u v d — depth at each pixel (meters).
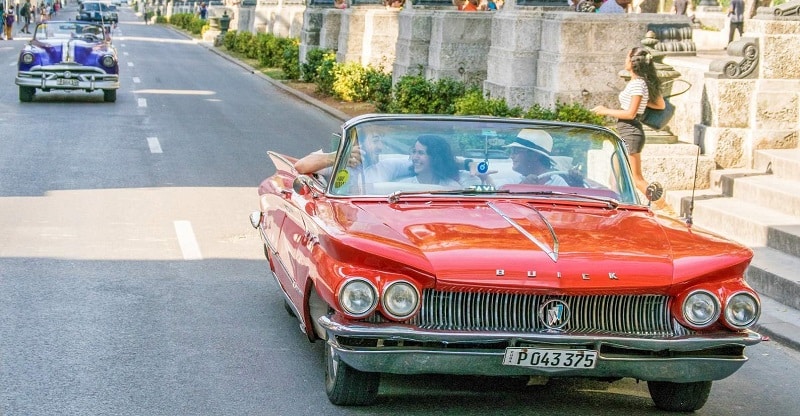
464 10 24.64
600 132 7.56
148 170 16.22
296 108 27.47
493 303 5.86
